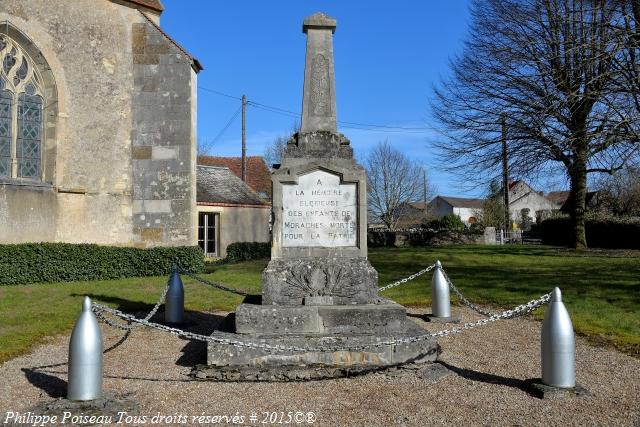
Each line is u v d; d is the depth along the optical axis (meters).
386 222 52.44
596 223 28.92
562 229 31.17
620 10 15.45
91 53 14.92
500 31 21.09
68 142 14.54
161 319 9.22
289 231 6.97
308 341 5.91
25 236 13.80
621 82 15.28
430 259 19.75
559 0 18.77
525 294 11.21
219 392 5.24
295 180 6.99
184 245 15.21
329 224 7.00
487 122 22.36
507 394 5.11
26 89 14.30
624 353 6.69
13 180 13.75
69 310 9.73
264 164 42.09
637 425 4.30
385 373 5.73
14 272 13.07
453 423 4.40
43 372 6.00
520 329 8.40
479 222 44.12
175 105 15.34
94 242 14.76
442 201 79.50
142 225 15.26
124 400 4.90
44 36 14.23
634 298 10.36
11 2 13.74
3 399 5.05
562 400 4.90
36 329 8.18
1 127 13.84
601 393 5.12
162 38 15.42
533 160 21.34
